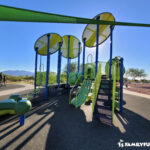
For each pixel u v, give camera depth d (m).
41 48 7.35
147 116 3.33
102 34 6.05
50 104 4.67
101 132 2.26
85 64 6.71
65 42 8.53
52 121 2.81
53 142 1.87
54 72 10.99
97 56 4.41
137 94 8.27
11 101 3.36
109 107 2.82
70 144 1.82
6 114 3.26
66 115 3.29
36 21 0.87
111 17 4.60
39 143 1.83
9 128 2.37
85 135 2.13
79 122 2.76
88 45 7.44
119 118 3.15
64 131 2.27
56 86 8.81
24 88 11.27
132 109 4.11
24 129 2.34
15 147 1.72
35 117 3.10
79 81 6.70
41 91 9.17
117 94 4.97
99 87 3.34
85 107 4.23
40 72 7.82
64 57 11.04
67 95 7.15
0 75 15.12
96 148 1.73
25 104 2.45
